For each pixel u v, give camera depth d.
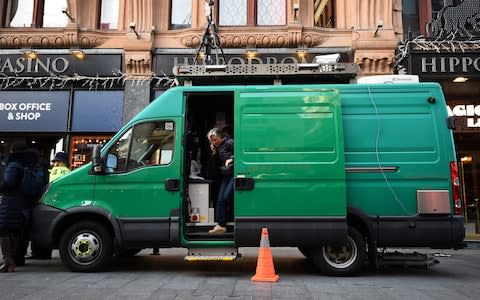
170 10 13.81
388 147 6.68
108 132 12.98
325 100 6.69
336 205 6.47
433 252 10.12
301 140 6.62
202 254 6.71
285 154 6.61
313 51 12.98
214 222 7.10
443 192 6.55
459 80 12.34
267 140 6.64
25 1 13.87
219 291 5.63
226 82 7.58
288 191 6.54
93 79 13.02
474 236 11.94
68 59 13.16
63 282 6.17
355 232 6.68
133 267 7.58
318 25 13.64
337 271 6.67
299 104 6.71
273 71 7.29
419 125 6.73
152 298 5.25
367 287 5.97
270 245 6.52
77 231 6.89
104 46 13.31
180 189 6.73
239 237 6.53
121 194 6.80
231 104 8.16
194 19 13.37
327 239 6.44
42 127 13.02
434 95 6.81
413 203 6.58
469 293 5.67
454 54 11.85
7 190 6.94
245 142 6.67
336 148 6.57
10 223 6.87
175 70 7.31
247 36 12.98
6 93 13.18
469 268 7.75
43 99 13.12
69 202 6.87
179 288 5.80
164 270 7.27
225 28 13.09
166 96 7.07
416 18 13.73
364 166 6.65
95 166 6.77
